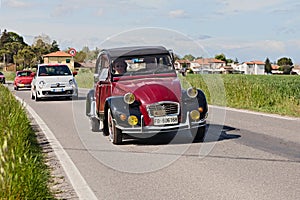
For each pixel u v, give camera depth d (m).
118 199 5.69
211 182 6.34
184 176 6.74
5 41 122.31
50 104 20.00
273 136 10.04
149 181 6.53
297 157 7.87
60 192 6.02
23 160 6.35
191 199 5.59
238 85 18.44
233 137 9.92
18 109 11.66
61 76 22.42
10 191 5.00
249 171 6.91
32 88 23.23
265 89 18.08
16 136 7.95
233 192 5.82
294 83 20.41
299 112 14.48
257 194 5.71
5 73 71.75
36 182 5.59
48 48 85.81
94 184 6.42
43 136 10.72
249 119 13.09
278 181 6.31
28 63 83.69
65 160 8.00
